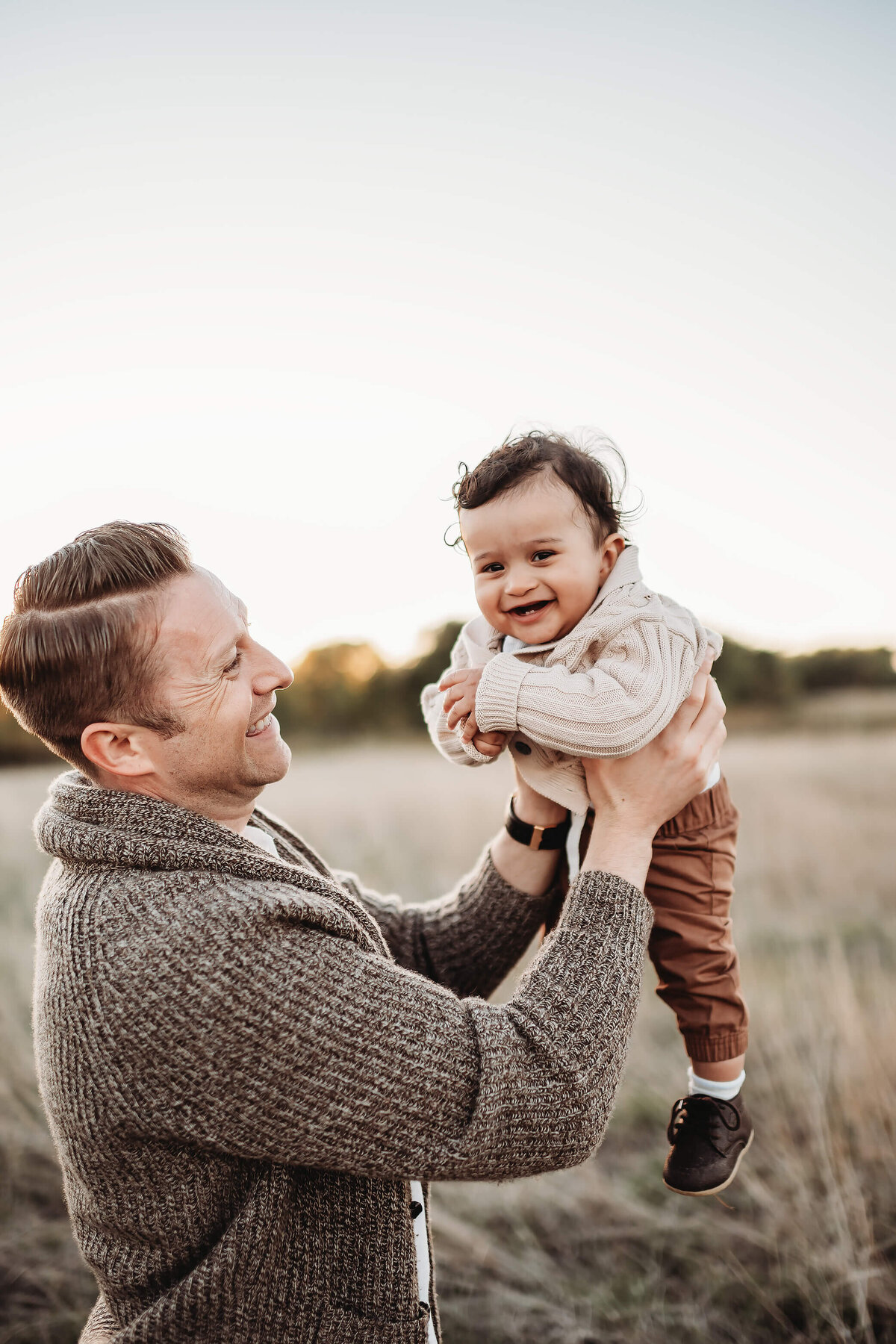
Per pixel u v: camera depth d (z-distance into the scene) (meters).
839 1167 2.85
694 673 1.52
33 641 1.28
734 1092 1.67
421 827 7.60
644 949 1.37
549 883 1.77
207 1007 1.10
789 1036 3.46
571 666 1.58
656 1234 2.86
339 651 24.98
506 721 1.50
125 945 1.13
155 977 1.11
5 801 9.30
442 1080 1.15
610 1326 2.55
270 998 1.12
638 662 1.49
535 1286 2.73
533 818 1.72
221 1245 1.17
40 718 1.33
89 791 1.30
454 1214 3.04
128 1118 1.13
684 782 1.48
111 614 1.27
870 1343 2.39
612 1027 1.26
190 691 1.30
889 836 6.67
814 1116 2.96
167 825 1.25
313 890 1.31
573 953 1.32
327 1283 1.22
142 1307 1.21
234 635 1.36
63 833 1.26
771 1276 2.64
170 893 1.17
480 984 1.77
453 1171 1.15
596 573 1.67
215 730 1.33
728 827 1.72
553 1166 1.21
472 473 1.76
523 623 1.68
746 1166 3.02
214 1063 1.10
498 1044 1.19
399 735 24.06
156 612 1.28
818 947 4.59
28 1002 3.96
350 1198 1.24
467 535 1.74
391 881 6.09
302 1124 1.11
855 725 19.42
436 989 1.27
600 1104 1.23
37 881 5.70
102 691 1.28
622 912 1.36
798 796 8.37
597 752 1.42
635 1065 3.69
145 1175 1.17
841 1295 2.53
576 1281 2.72
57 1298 2.65
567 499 1.65
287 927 1.17
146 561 1.31
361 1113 1.12
